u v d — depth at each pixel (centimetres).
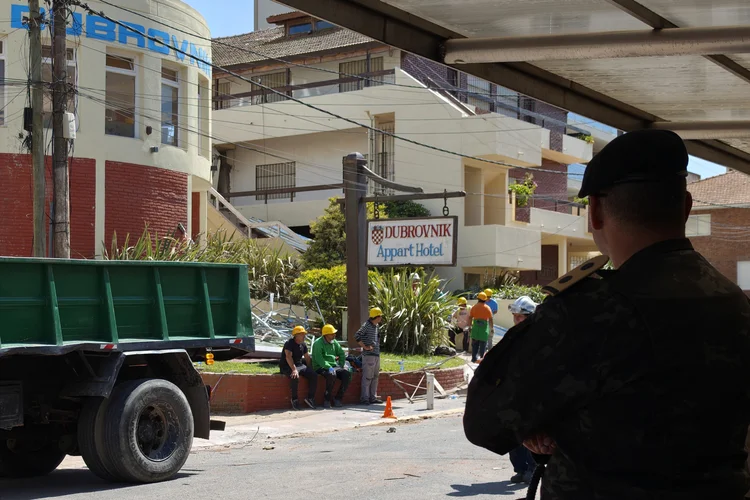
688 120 716
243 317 1164
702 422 215
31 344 937
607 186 239
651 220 234
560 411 223
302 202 3834
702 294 224
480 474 1037
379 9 488
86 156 2317
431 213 3528
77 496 920
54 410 1027
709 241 4509
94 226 2323
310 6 454
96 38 2336
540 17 509
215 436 1436
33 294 946
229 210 3503
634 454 214
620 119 691
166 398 1027
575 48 529
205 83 2731
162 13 2486
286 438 1436
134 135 2450
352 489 942
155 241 2288
